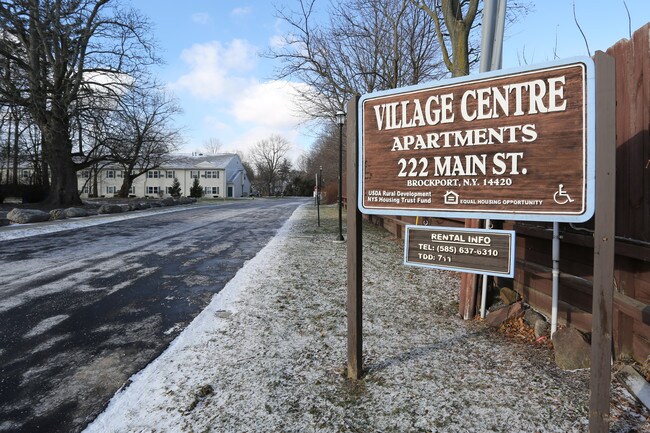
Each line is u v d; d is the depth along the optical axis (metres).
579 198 2.17
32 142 29.62
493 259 2.64
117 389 2.93
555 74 2.22
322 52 12.88
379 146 2.87
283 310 4.62
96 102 22.27
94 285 6.03
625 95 2.87
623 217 2.88
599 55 1.94
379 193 2.88
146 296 5.43
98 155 26.95
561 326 3.62
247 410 2.61
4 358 3.47
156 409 2.63
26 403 2.75
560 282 3.70
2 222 14.20
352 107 2.94
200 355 3.45
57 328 4.21
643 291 2.75
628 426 2.32
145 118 34.62
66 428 2.46
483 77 2.45
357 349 2.99
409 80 14.00
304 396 2.77
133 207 24.38
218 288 5.87
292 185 89.19
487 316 4.21
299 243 10.33
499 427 2.38
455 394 2.75
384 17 13.48
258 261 7.75
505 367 3.13
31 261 7.95
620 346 2.98
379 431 2.38
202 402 2.71
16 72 20.52
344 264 7.38
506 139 2.39
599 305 1.97
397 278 6.24
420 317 4.37
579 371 3.02
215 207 31.97
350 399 2.73
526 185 2.33
